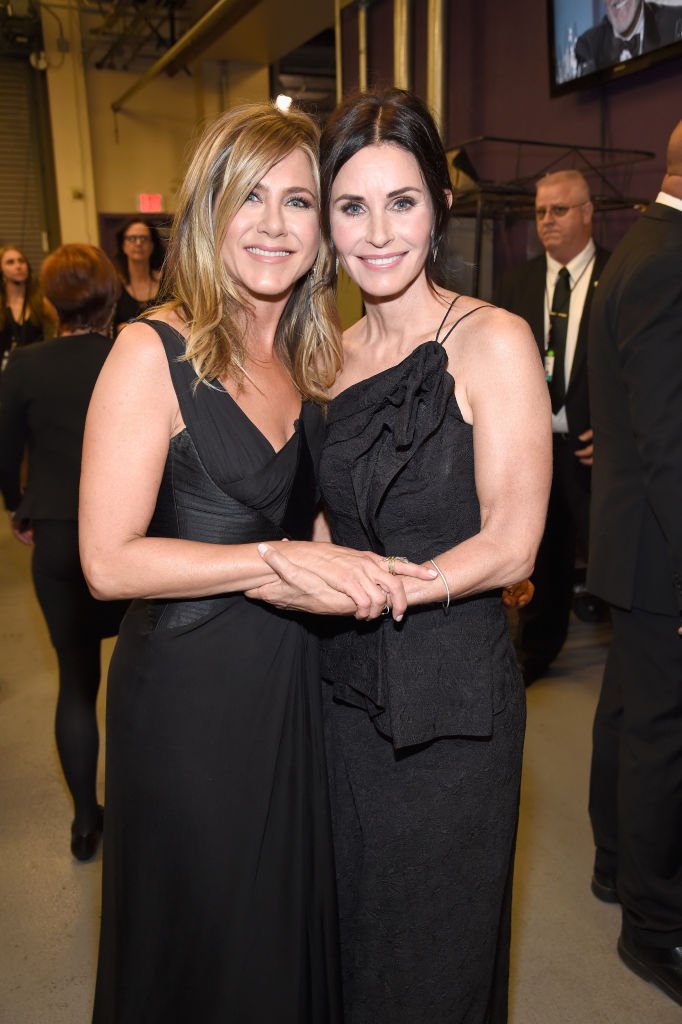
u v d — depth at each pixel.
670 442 1.66
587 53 3.85
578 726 3.05
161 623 1.31
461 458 1.31
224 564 1.23
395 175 1.27
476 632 1.36
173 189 9.35
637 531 1.82
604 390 1.90
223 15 6.13
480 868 1.40
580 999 1.87
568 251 3.32
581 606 4.08
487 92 4.75
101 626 2.28
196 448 1.27
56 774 2.82
